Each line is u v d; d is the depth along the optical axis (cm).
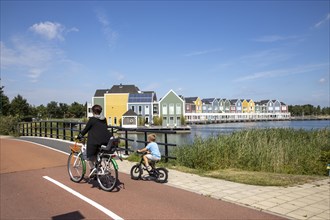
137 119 6162
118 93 6888
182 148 1098
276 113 12675
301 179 759
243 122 10450
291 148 1145
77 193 652
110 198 614
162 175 750
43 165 983
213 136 1227
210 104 10650
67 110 10288
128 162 1039
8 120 2789
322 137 1475
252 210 532
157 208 548
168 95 6850
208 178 783
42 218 510
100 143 677
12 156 1189
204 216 506
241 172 868
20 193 661
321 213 515
